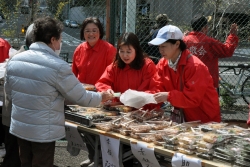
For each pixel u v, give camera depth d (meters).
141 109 3.40
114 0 5.02
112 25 5.05
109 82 3.69
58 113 2.81
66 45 6.37
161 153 2.66
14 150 3.66
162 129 2.99
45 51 2.75
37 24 2.78
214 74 5.00
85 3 5.84
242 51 7.73
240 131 2.80
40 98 2.70
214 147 2.50
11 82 2.80
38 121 2.71
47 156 2.86
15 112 2.79
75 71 4.37
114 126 3.04
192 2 7.48
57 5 6.02
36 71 2.69
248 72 7.42
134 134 2.89
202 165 2.44
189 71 3.11
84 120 3.15
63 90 2.73
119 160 3.01
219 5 7.29
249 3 7.23
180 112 3.36
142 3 6.68
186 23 7.44
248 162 2.34
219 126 2.94
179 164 2.55
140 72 3.57
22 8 6.00
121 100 3.33
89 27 4.07
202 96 3.10
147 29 6.12
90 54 4.19
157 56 5.77
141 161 2.85
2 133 4.24
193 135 2.72
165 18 5.77
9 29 6.02
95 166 3.26
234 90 7.11
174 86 3.29
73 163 4.34
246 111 6.87
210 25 6.93
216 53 4.93
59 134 2.82
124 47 3.44
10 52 3.90
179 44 3.17
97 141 3.22
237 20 7.18
